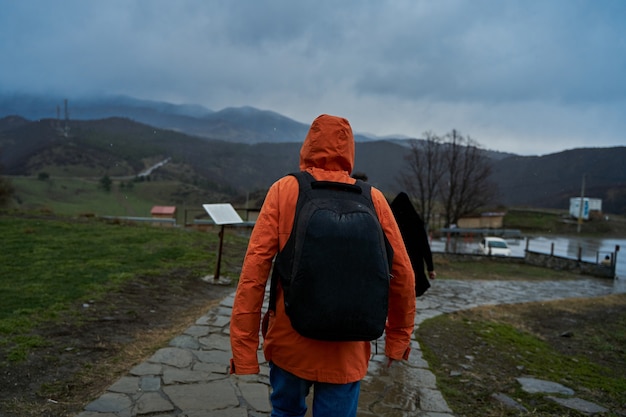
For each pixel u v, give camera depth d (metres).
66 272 7.11
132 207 81.19
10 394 3.20
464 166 32.56
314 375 1.84
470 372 4.72
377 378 4.20
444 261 21.50
